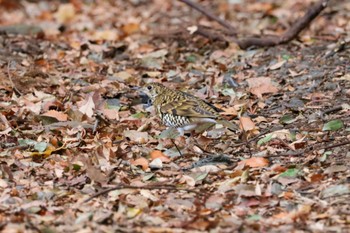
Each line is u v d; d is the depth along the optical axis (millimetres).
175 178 12062
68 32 22078
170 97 13453
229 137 13617
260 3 24859
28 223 10188
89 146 13195
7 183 11859
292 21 22344
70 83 16641
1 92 15852
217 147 13156
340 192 11031
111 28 22812
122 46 19344
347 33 20141
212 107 13383
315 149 12562
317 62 17469
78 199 11273
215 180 11922
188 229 10117
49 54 18906
